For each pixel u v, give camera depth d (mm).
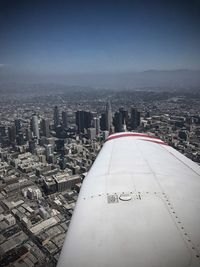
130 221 4578
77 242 4207
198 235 4145
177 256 3691
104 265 3623
